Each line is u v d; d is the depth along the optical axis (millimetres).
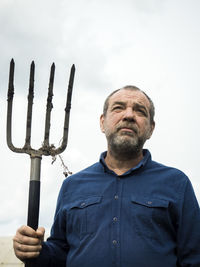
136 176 2748
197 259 2459
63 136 2754
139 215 2484
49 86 2818
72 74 2879
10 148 2600
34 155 2598
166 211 2514
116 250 2393
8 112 2684
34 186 2498
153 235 2434
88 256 2439
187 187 2678
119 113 2895
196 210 2607
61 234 2824
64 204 2811
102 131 3238
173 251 2482
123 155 2850
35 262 2408
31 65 2795
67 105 2832
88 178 2867
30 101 2730
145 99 3002
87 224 2561
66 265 2582
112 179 2760
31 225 2391
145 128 2896
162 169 2803
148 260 2340
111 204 2592
